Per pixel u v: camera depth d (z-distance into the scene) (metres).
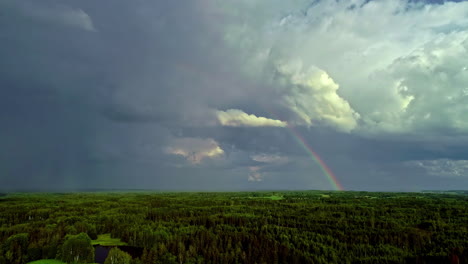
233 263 92.06
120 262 86.00
